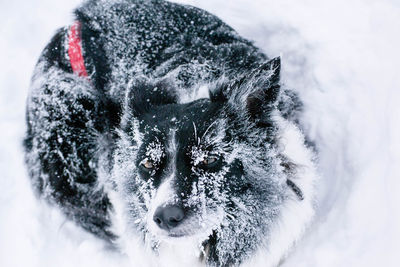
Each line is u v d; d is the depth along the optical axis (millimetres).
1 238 1423
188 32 1425
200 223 1190
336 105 1429
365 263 1248
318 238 1306
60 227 1442
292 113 1390
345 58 1461
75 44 1437
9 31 1681
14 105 1588
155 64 1393
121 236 1380
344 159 1372
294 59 1522
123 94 1377
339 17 1510
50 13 1696
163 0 1485
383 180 1294
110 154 1355
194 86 1330
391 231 1249
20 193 1477
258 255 1271
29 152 1470
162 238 1204
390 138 1319
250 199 1229
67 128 1407
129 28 1420
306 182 1287
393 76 1396
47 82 1431
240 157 1213
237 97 1234
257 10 1593
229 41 1440
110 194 1370
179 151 1197
